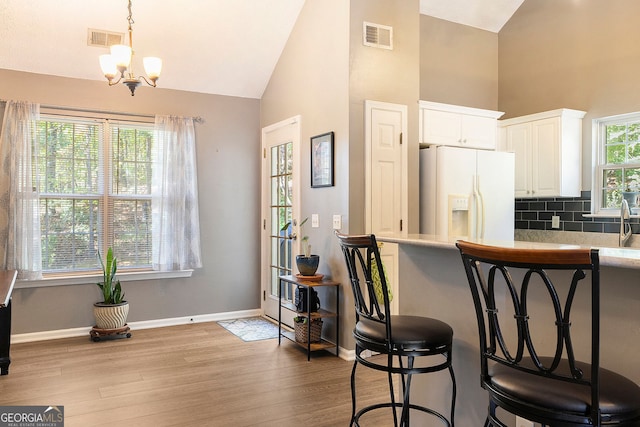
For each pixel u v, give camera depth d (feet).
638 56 14.11
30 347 13.61
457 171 13.70
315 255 13.73
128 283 15.58
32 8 12.87
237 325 16.25
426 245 6.29
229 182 17.21
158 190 15.70
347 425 8.79
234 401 9.87
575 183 15.46
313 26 14.28
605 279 4.99
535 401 4.08
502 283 6.24
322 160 13.73
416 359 7.61
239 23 14.90
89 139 15.10
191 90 16.49
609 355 4.95
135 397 10.05
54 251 14.66
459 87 17.47
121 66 10.59
